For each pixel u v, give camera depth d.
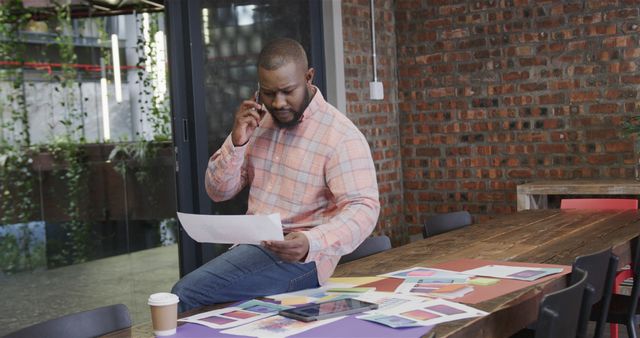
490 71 6.24
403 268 2.74
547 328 1.88
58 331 1.98
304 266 2.31
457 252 3.09
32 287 5.04
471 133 6.36
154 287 5.81
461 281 2.40
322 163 2.32
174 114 4.88
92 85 5.45
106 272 5.57
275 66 2.21
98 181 5.49
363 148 2.34
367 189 2.30
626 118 5.74
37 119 5.09
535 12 6.02
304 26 5.82
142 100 5.86
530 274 2.49
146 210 5.90
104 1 5.52
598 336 3.01
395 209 6.59
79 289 5.37
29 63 5.02
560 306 1.96
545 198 5.77
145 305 5.33
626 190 5.21
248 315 2.04
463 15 6.32
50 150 5.17
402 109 6.66
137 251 5.85
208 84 5.02
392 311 2.01
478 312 1.97
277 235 2.01
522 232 3.60
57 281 5.20
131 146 5.75
